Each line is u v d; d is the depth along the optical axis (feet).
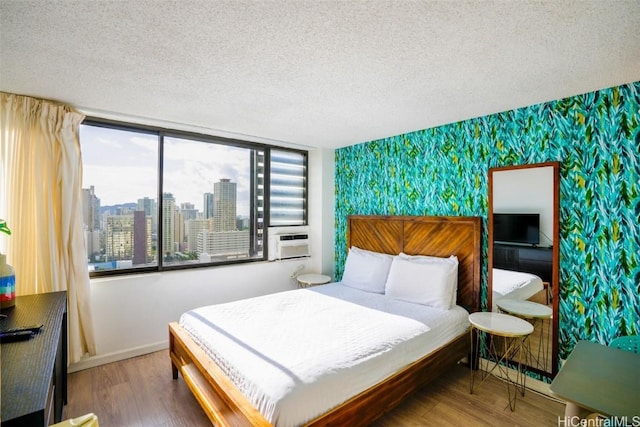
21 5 4.13
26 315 5.72
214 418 5.77
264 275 12.66
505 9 4.24
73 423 3.45
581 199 7.31
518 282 8.31
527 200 8.16
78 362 8.73
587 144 7.25
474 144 9.42
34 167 7.80
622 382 4.72
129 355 9.58
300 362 5.58
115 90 7.30
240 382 5.44
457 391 7.97
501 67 6.00
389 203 12.02
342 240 14.12
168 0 4.06
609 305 6.90
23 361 4.06
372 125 10.26
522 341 7.79
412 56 5.59
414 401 7.54
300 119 9.59
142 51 5.46
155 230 10.53
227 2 4.10
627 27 4.61
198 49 5.39
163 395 7.63
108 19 4.50
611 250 6.89
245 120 9.75
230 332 6.97
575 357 5.55
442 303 8.90
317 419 4.98
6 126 7.47
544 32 4.79
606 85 6.83
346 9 4.26
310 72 6.27
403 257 10.77
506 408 7.26
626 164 6.71
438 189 10.39
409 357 6.85
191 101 8.02
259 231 13.23
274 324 7.47
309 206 14.58
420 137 10.93
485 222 9.18
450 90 7.20
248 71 6.23
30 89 7.27
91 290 8.98
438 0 4.05
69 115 8.18
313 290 10.79
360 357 5.98
